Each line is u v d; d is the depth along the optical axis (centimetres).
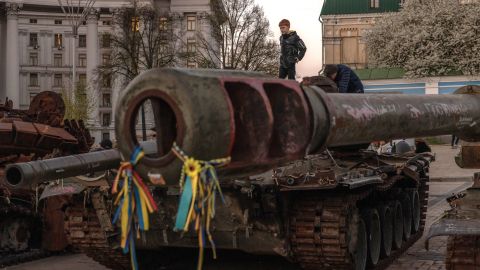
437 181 2338
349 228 725
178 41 7650
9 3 8581
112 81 6162
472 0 4738
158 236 736
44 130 1074
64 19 9425
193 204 254
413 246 1118
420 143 1231
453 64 4419
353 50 6469
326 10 6500
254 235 698
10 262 978
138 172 264
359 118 333
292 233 714
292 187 665
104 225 767
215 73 274
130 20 5831
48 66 9438
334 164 784
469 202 507
